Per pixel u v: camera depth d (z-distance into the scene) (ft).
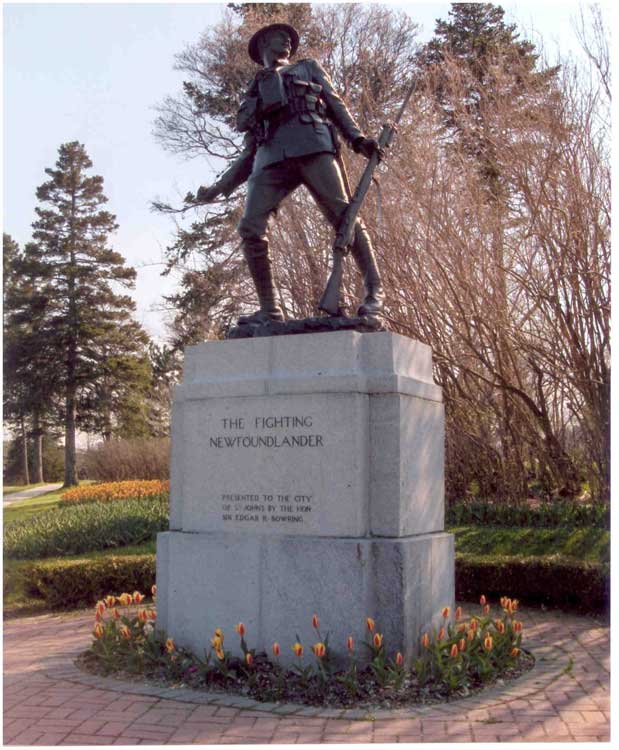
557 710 15.24
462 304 46.06
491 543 33.88
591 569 26.18
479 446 47.01
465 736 13.83
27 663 19.99
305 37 73.82
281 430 18.47
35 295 130.21
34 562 33.19
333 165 20.34
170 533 19.53
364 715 14.96
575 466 46.96
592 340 42.55
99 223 131.44
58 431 148.36
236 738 13.93
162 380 128.88
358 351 18.37
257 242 20.74
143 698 16.38
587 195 42.55
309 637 17.44
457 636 17.65
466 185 47.96
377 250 47.62
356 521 17.49
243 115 20.67
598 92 44.55
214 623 18.62
